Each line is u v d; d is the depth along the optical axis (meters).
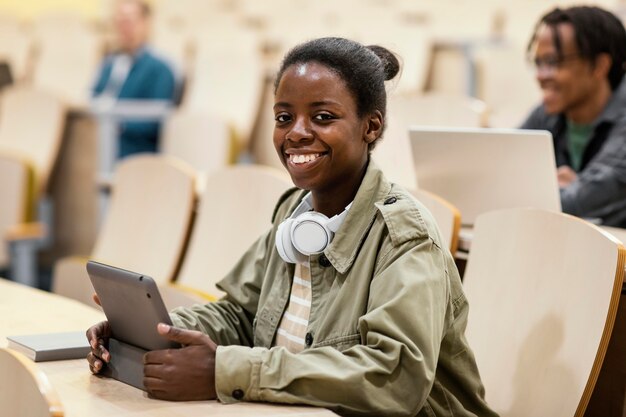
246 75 6.22
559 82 3.10
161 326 1.67
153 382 1.65
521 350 2.10
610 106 3.07
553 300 2.06
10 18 9.05
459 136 2.65
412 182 3.59
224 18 8.63
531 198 2.65
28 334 2.13
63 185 5.20
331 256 1.80
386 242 1.76
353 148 1.81
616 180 2.92
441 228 2.38
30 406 1.37
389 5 8.26
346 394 1.62
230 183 3.03
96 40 7.94
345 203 1.86
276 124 1.84
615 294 1.90
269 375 1.64
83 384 1.74
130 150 5.46
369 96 1.82
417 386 1.65
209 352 1.66
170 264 3.19
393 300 1.67
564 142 3.21
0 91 5.96
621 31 3.07
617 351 2.13
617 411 2.14
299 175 1.80
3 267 4.30
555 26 3.10
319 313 1.81
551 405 1.99
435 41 6.33
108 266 1.76
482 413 1.87
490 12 7.33
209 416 1.57
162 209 3.29
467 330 2.26
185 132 5.09
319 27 7.91
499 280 2.21
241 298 2.07
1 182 4.34
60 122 5.11
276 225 2.05
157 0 9.60
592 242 1.99
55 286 3.07
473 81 5.69
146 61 6.17
